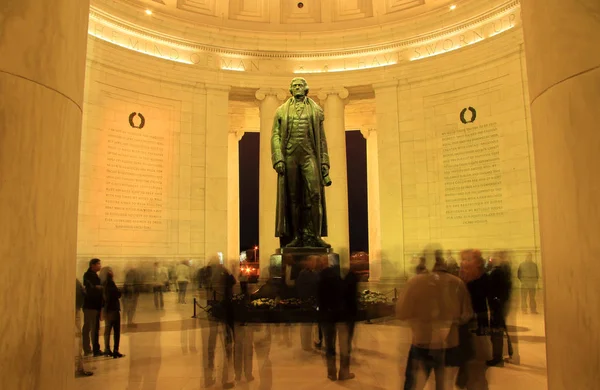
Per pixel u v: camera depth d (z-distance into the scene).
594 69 2.18
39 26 2.43
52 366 2.42
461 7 21.64
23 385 2.22
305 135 13.19
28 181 2.31
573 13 2.29
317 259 12.38
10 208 2.21
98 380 7.57
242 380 7.46
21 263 2.25
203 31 22.95
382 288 21.56
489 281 8.34
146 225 21.03
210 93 23.00
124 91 21.02
